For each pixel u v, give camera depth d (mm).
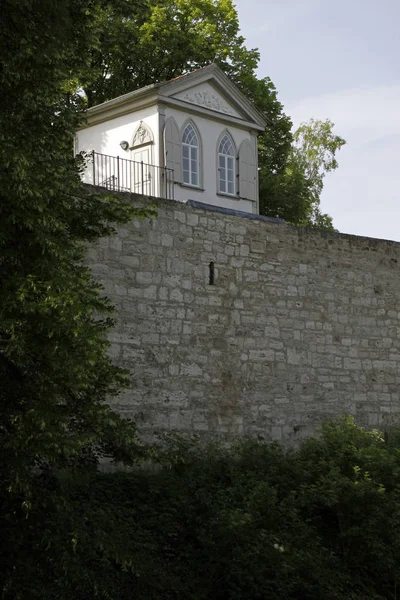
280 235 19469
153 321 16750
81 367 9719
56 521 10688
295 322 19500
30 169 10102
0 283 10078
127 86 32531
